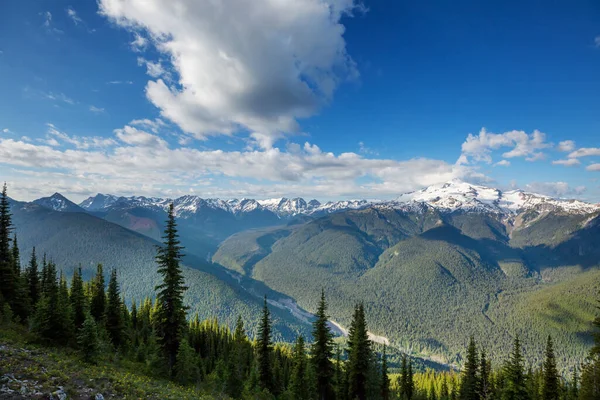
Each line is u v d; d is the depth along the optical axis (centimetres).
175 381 3762
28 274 6200
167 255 3962
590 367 2997
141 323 8600
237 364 5838
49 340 3319
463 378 5697
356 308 5131
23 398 1691
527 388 5278
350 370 4919
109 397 2086
